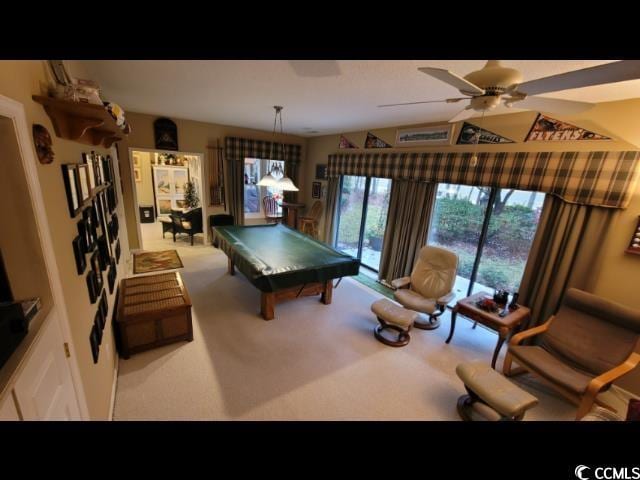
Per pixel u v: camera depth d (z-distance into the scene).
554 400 2.50
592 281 2.68
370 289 4.67
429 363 2.89
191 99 3.54
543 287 2.98
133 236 5.56
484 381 2.15
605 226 2.58
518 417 2.01
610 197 2.50
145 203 8.35
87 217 1.84
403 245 4.54
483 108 1.64
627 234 2.49
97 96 1.55
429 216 4.18
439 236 4.33
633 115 2.41
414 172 4.25
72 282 1.45
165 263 5.15
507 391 2.07
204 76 2.56
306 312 3.76
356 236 5.89
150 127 5.15
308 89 2.82
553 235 2.90
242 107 3.90
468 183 3.60
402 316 3.10
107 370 2.11
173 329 2.87
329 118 4.35
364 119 4.23
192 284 4.36
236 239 4.23
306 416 2.17
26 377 0.94
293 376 2.58
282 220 7.23
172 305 2.82
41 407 1.02
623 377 2.56
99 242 2.18
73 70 2.24
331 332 3.33
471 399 2.35
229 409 2.18
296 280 3.19
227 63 2.20
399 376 2.68
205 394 2.30
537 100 1.80
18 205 1.06
